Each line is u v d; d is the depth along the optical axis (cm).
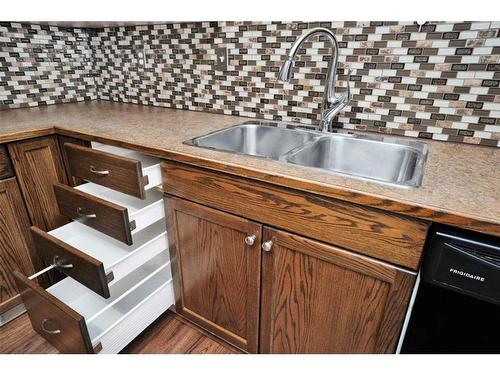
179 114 158
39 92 176
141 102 187
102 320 115
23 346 128
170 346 129
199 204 104
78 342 91
